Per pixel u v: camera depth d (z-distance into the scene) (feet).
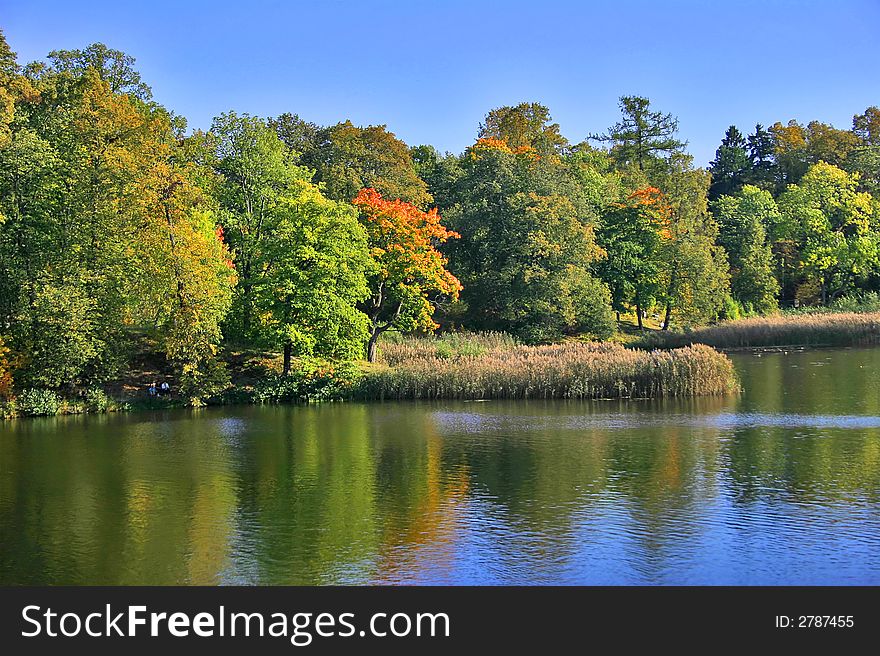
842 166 355.56
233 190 180.24
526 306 213.66
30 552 61.98
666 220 266.77
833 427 102.58
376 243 174.70
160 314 136.98
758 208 321.11
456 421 115.24
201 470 87.20
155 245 136.05
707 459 86.17
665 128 348.59
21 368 131.44
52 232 140.15
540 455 90.63
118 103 153.89
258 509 71.82
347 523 67.26
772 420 108.68
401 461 89.56
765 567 56.03
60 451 98.43
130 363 149.28
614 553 59.06
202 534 65.21
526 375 137.59
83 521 69.31
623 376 135.64
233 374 150.92
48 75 184.14
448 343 186.60
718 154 415.85
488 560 58.39
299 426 114.32
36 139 140.46
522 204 222.48
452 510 70.13
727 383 136.05
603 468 83.51
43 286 130.82
